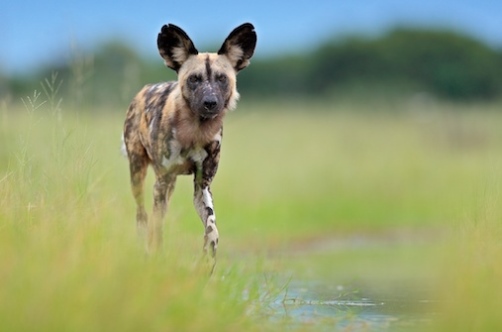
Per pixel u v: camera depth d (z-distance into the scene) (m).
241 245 40.94
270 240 43.44
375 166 66.12
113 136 36.88
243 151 66.12
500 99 138.25
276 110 101.75
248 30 29.34
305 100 130.75
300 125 85.19
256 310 25.22
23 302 18.33
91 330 18.34
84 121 34.59
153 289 20.59
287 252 41.69
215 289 24.00
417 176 63.91
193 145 28.50
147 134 29.41
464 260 25.66
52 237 22.16
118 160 36.12
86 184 27.52
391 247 45.31
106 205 26.72
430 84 144.88
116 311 18.84
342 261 39.78
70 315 18.30
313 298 29.41
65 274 19.39
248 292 27.25
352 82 144.62
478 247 25.86
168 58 29.09
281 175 59.88
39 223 23.55
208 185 29.12
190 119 28.16
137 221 30.67
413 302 28.88
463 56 148.38
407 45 149.00
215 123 28.48
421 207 57.25
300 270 36.06
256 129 78.31
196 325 20.48
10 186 25.50
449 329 23.47
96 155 32.72
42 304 18.22
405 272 36.22
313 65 152.75
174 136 28.36
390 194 59.72
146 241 28.92
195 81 28.20
